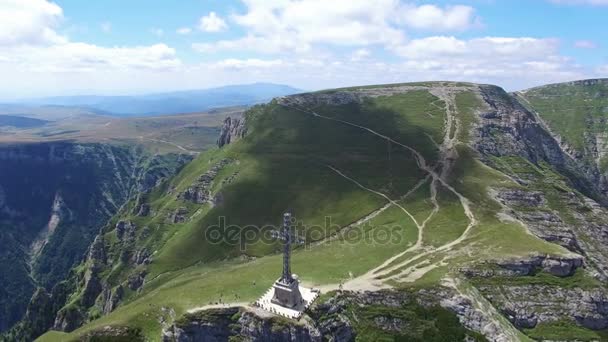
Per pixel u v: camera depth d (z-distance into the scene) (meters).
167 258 195.00
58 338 123.19
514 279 128.25
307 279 124.69
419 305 114.62
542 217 181.25
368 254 144.25
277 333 101.38
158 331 109.56
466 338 107.44
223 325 106.62
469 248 142.25
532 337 118.44
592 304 124.81
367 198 195.12
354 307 113.19
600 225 198.88
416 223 167.50
